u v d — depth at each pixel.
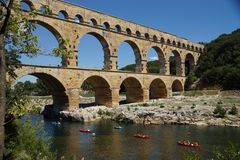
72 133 56.47
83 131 58.31
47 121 73.44
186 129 59.00
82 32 80.50
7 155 23.31
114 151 41.56
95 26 84.81
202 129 58.56
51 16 72.38
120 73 91.06
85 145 45.59
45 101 126.94
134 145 45.22
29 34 16.47
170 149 42.25
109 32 89.50
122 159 37.34
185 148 42.69
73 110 75.25
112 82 88.06
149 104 89.12
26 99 17.58
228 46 134.88
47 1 71.62
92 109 80.69
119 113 77.69
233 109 69.38
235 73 115.88
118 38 92.75
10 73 21.22
